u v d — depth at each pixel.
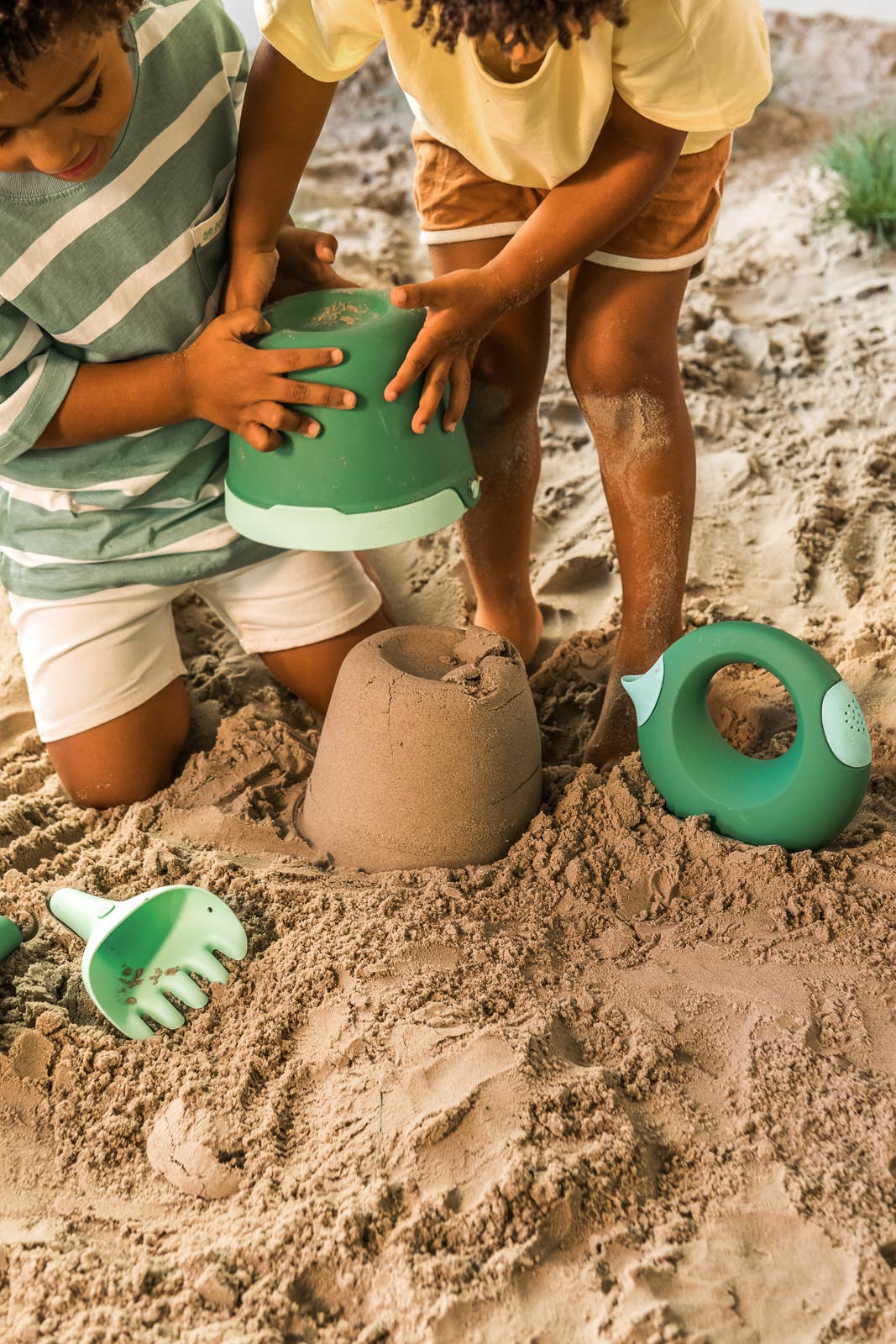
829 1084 1.52
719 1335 1.25
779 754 2.09
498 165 1.88
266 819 2.03
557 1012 1.62
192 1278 1.36
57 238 1.77
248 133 1.87
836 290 3.66
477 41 1.65
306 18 1.76
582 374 1.98
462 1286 1.31
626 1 1.63
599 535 2.73
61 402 1.88
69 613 2.11
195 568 2.13
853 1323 1.26
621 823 1.92
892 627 2.38
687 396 3.16
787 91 5.08
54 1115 1.59
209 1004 1.71
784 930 1.76
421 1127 1.45
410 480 1.80
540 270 1.80
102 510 2.06
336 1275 1.35
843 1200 1.39
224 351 1.78
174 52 1.79
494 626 2.37
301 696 2.35
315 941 1.75
